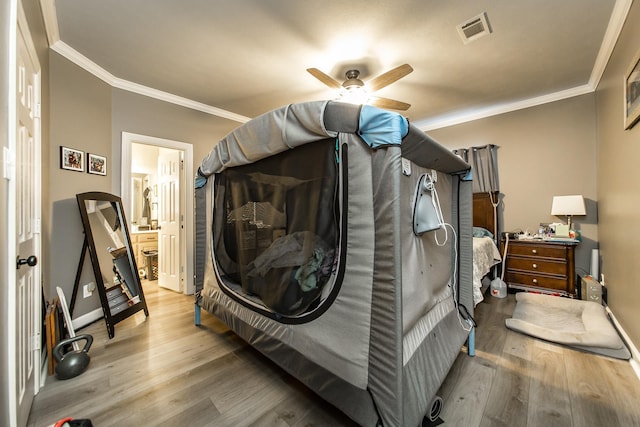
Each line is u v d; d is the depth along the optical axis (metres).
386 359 1.04
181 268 3.41
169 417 1.31
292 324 1.42
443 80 2.89
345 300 1.18
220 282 2.09
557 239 2.97
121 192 2.83
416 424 1.05
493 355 1.84
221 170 2.09
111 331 2.17
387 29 2.07
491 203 3.68
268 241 1.60
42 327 1.82
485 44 2.26
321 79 2.37
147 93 3.01
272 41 2.21
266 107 3.60
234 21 1.98
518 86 3.05
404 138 1.12
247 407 1.38
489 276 3.51
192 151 3.41
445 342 1.52
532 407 1.34
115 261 2.57
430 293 1.51
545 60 2.51
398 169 1.02
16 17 1.10
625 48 1.95
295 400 1.43
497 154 3.71
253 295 1.78
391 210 1.02
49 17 1.88
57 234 2.19
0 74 1.00
